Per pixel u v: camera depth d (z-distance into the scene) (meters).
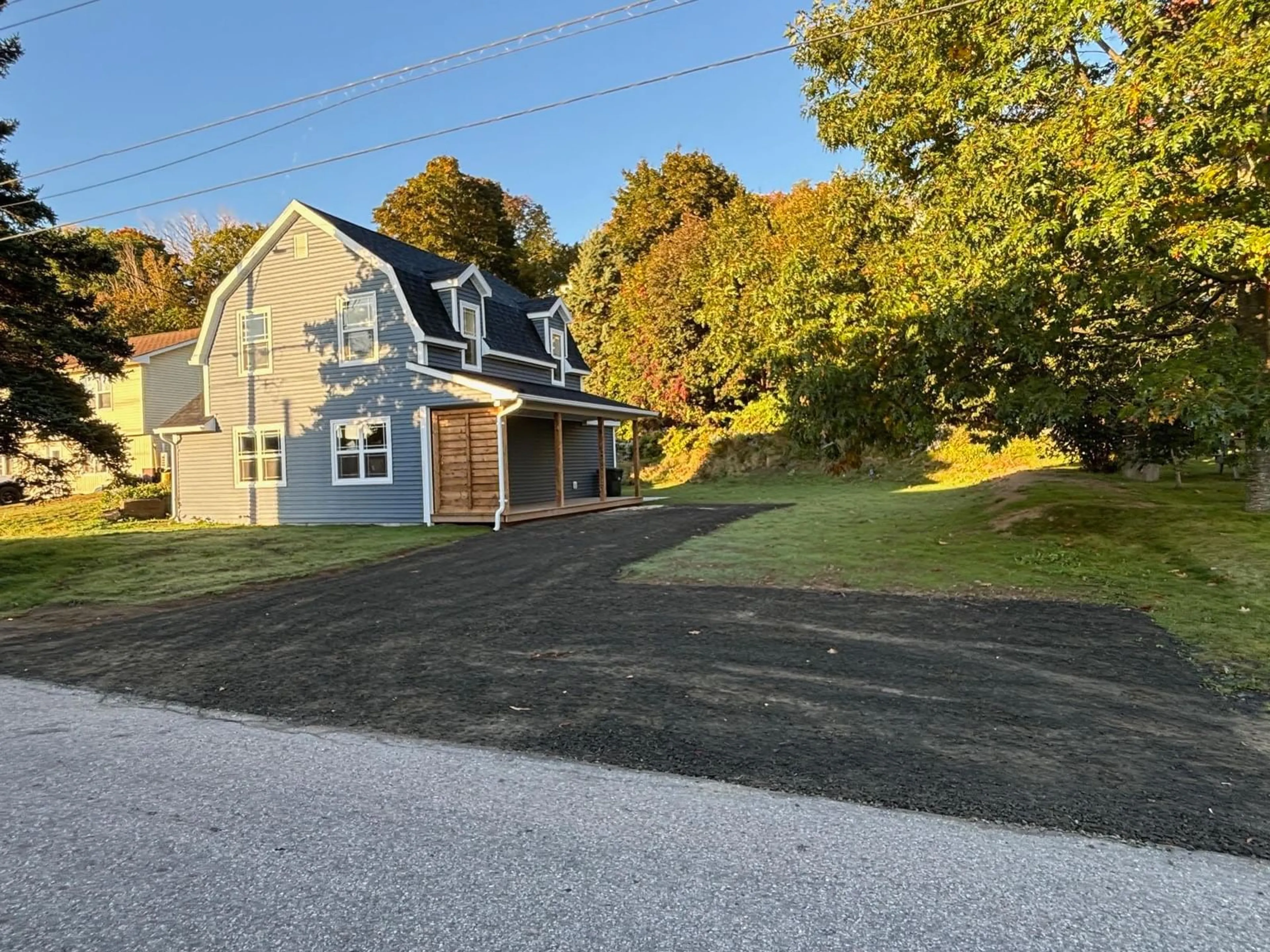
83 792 3.48
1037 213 7.54
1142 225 6.69
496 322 19.81
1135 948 2.21
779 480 26.38
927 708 4.38
